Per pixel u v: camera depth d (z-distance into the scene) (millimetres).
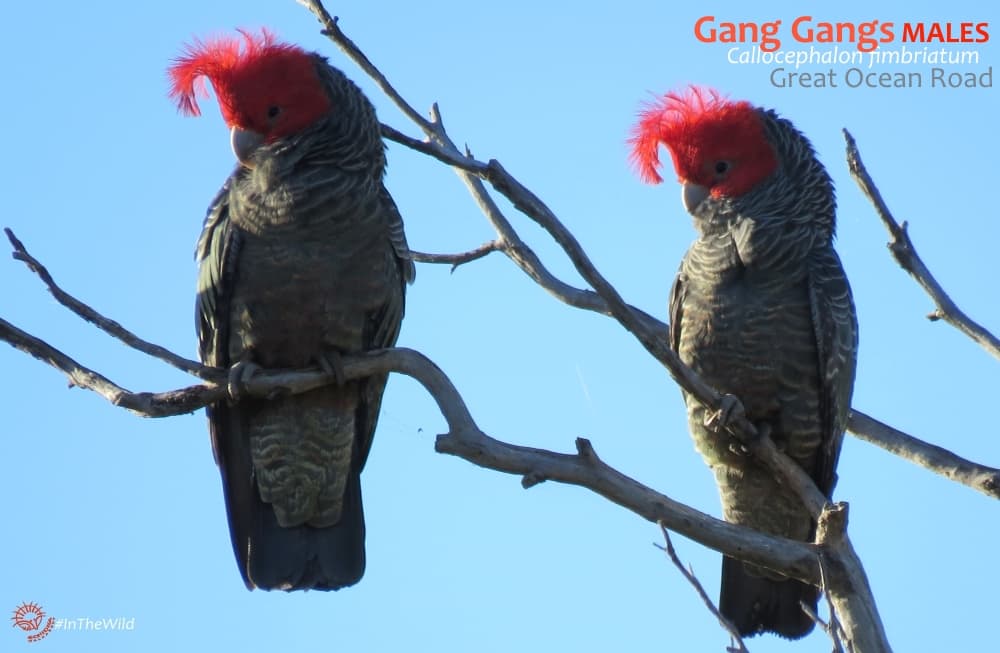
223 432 12008
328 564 12383
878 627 9570
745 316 12305
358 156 11766
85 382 10023
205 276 11812
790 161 12742
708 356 12508
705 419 12055
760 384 12359
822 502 11508
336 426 12031
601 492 9648
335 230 11477
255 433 12023
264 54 11852
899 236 11773
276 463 12125
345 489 12461
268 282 11523
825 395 12367
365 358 11336
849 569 9656
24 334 9992
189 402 10195
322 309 11562
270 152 11578
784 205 12477
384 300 11836
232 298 11719
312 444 12070
